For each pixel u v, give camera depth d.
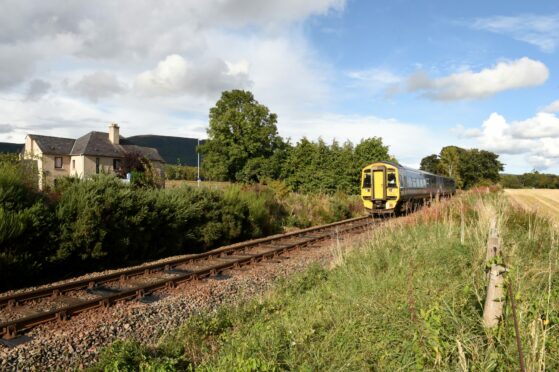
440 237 9.59
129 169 38.47
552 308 5.04
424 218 14.91
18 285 9.15
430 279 6.48
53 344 5.64
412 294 5.87
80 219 10.38
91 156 52.62
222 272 10.19
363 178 27.02
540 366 3.70
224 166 55.00
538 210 13.53
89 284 8.54
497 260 4.66
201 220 14.57
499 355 4.08
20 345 5.53
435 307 5.12
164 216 12.90
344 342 4.91
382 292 6.40
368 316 5.48
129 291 7.79
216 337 6.28
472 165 71.62
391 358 4.47
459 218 13.91
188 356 5.55
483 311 4.80
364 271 7.86
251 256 11.61
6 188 9.75
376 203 26.33
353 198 32.12
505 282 4.57
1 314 6.79
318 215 24.12
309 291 7.81
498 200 16.58
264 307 7.30
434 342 4.31
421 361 4.21
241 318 6.86
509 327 4.51
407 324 5.02
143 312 7.05
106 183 11.64
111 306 7.28
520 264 6.77
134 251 12.05
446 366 4.02
